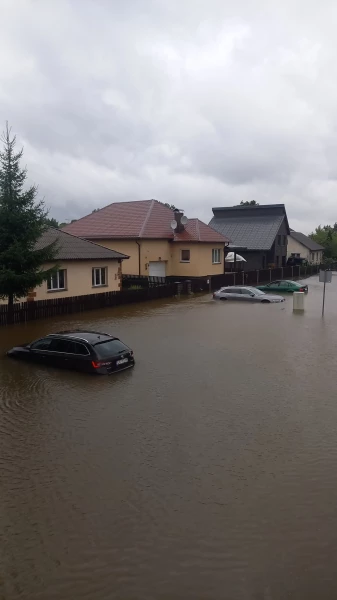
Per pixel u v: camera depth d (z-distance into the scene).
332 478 8.30
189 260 40.16
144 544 6.55
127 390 12.91
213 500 7.59
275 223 54.69
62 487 8.02
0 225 20.69
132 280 36.91
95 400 12.12
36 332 20.73
